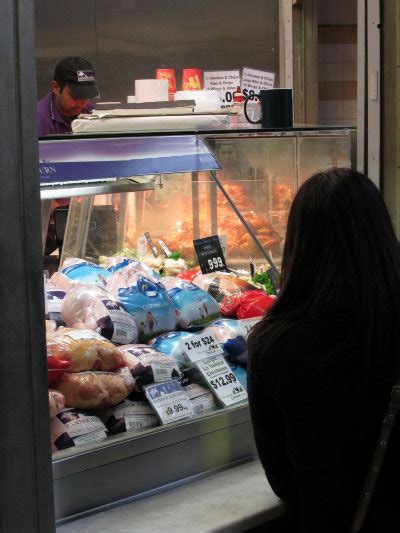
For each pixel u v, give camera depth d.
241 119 3.29
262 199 2.80
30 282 1.57
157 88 3.01
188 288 2.46
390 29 3.54
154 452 1.96
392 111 3.58
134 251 2.83
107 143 2.18
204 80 5.07
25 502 1.60
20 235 1.55
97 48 5.32
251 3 5.65
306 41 5.88
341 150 2.91
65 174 2.04
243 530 1.83
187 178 2.80
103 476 1.87
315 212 1.57
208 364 2.24
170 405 2.07
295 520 1.71
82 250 2.79
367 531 1.55
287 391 1.54
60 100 4.23
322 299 1.55
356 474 1.55
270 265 2.79
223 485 2.01
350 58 6.78
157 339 2.29
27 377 1.58
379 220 1.57
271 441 1.64
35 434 1.60
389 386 1.53
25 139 1.54
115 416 2.03
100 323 2.18
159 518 1.83
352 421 1.53
